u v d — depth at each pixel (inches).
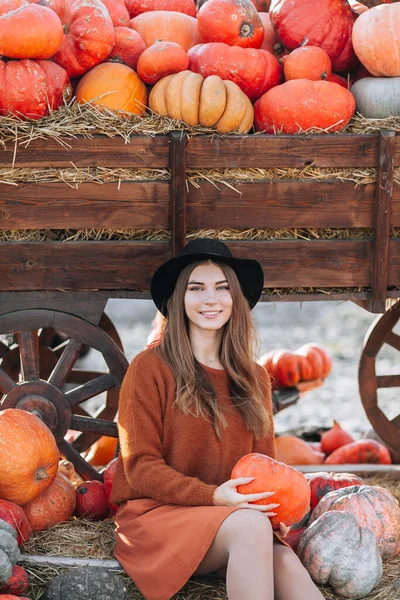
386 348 343.3
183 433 112.3
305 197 137.3
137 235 138.4
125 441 111.3
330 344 362.0
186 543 102.4
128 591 114.3
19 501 126.2
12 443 123.4
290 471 110.0
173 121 133.9
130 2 164.7
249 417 116.1
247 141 134.3
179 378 113.3
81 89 140.3
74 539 127.3
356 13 154.6
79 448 179.6
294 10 150.6
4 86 130.6
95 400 262.5
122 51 146.7
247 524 100.1
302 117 137.6
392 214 138.7
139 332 378.6
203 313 116.1
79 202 134.1
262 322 417.4
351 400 271.4
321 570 116.2
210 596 112.0
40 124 132.0
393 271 141.3
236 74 142.7
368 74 154.7
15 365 180.9
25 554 120.4
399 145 136.3
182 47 154.7
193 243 120.8
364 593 116.0
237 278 119.4
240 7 146.6
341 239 140.1
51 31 132.4
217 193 135.7
